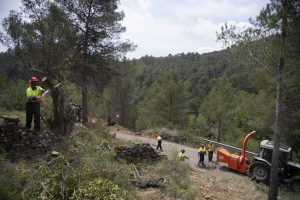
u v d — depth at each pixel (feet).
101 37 74.59
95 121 65.21
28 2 67.00
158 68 346.74
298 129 64.75
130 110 143.84
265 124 75.36
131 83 137.39
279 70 40.42
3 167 26.27
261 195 42.78
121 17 76.79
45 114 40.75
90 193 24.72
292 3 37.32
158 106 128.98
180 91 127.03
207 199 36.14
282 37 39.09
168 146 72.64
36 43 67.36
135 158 43.11
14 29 66.54
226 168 56.24
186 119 131.13
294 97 61.93
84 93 73.67
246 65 43.75
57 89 37.96
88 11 73.56
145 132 89.10
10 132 30.86
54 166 26.89
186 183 38.32
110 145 45.75
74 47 71.92
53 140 34.19
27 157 30.14
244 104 108.78
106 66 76.79
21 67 72.79
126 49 78.28
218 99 108.58
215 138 114.11
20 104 81.20
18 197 23.29
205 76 275.80
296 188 47.29
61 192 24.57
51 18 67.62
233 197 39.75
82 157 30.89
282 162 48.60
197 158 63.10
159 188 34.45
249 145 86.99
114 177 30.32
